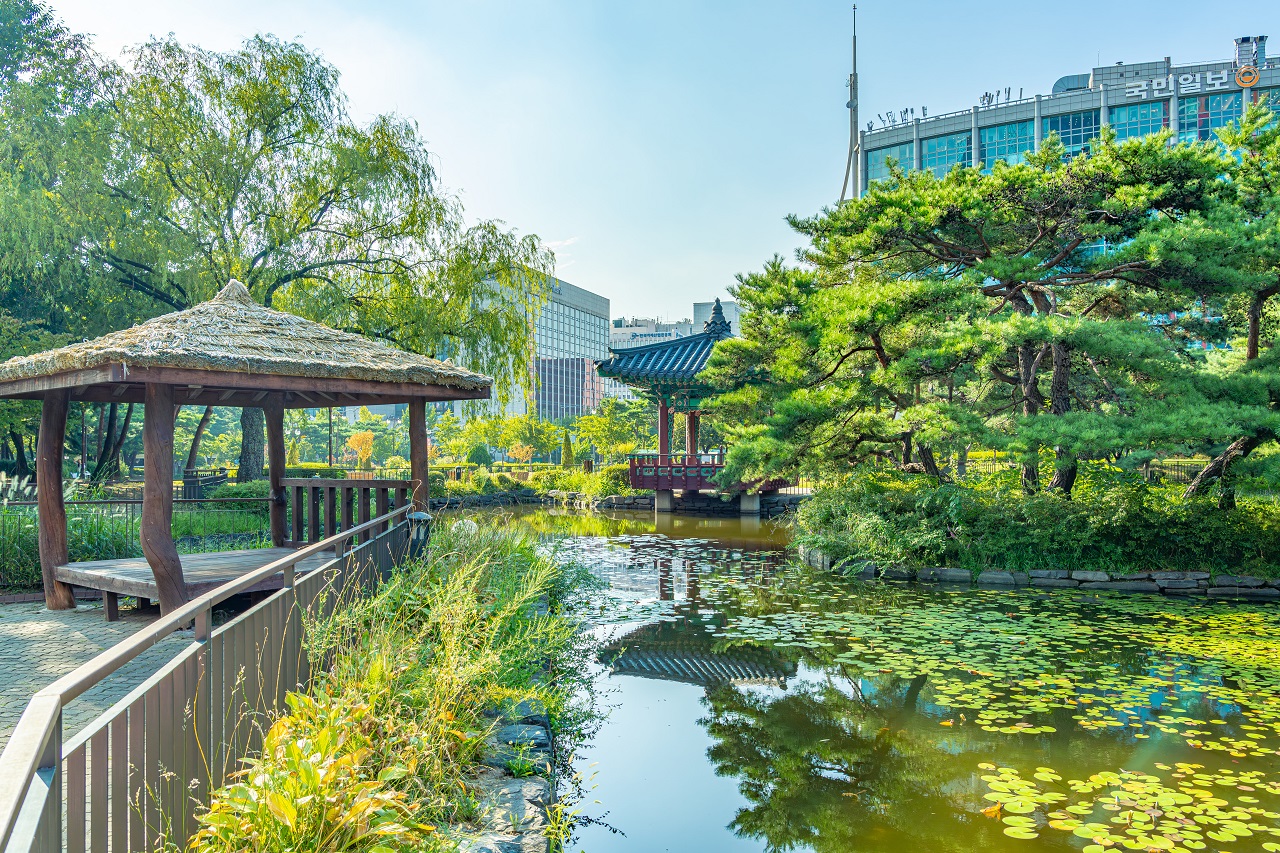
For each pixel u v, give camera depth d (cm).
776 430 1349
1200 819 421
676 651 800
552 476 3269
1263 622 912
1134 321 1103
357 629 435
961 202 1159
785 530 1966
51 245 1602
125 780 190
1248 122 1194
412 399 707
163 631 204
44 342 1667
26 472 2108
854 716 607
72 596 675
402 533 664
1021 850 393
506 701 490
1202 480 1227
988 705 621
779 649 805
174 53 1633
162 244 1622
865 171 6312
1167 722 577
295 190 1717
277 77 1681
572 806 455
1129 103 5269
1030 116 5538
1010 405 1616
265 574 301
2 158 1585
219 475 2373
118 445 2134
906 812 444
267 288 1673
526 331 1908
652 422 5194
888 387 1292
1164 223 1097
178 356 507
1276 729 561
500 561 741
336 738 279
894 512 1307
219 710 262
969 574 1183
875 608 996
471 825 339
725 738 569
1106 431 1030
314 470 2267
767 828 431
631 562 1397
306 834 220
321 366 574
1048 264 1222
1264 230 1041
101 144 1596
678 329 12825
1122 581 1129
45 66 1691
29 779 111
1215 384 1077
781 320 1389
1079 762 506
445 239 1816
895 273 1441
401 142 1786
